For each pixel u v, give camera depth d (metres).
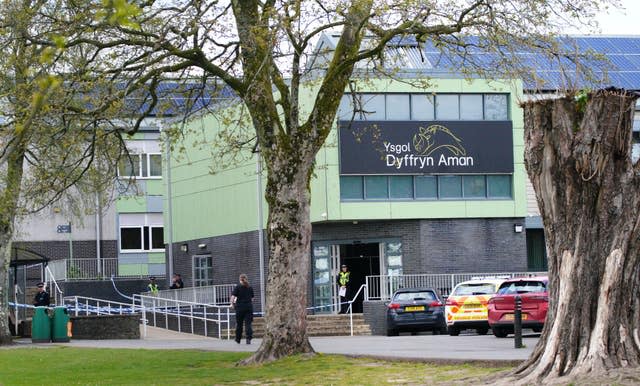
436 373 18.88
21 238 56.19
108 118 23.06
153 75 23.00
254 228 47.06
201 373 21.62
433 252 43.88
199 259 51.31
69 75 22.72
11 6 24.09
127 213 58.84
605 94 15.21
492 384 15.37
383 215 43.53
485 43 22.61
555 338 15.12
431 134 43.88
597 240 15.16
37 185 24.84
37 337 33.12
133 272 58.75
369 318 40.81
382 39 22.41
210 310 41.06
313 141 23.30
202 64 23.22
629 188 15.20
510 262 44.72
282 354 22.98
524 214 44.91
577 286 15.10
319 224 45.31
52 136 23.97
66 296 52.81
